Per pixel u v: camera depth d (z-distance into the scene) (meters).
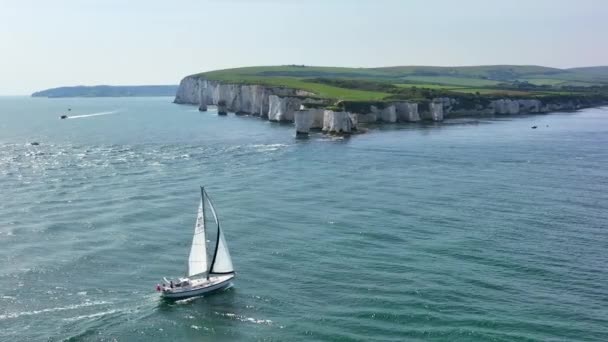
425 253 55.84
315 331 41.38
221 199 78.19
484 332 40.50
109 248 58.41
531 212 70.19
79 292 48.12
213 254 54.97
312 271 51.81
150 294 47.84
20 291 48.16
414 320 42.47
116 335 41.22
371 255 55.53
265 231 63.44
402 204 74.50
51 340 40.38
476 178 91.12
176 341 40.44
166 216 69.88
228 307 45.31
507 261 53.53
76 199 78.69
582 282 48.91
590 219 66.88
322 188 84.62
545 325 41.44
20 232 63.62
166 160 111.75
